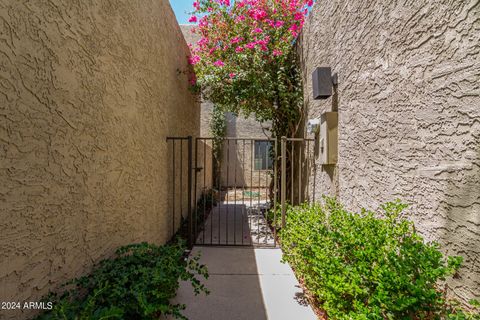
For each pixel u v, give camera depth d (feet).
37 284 4.36
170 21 12.62
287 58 16.10
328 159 9.61
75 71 5.38
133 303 4.92
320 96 9.93
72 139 5.28
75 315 4.11
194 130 19.61
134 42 8.36
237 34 15.31
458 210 4.42
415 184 5.49
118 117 7.28
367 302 4.49
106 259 6.26
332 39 10.05
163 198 11.60
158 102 10.84
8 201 3.82
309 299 7.56
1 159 3.71
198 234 14.66
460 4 4.36
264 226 16.33
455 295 4.44
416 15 5.40
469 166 4.22
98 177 6.26
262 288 8.26
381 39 6.68
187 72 15.47
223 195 28.96
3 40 3.75
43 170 4.50
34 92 4.29
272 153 17.60
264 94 15.15
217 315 6.81
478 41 4.07
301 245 7.22
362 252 4.71
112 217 6.95
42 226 4.49
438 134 4.86
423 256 4.09
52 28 4.70
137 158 8.61
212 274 9.29
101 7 6.38
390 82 6.32
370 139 7.25
